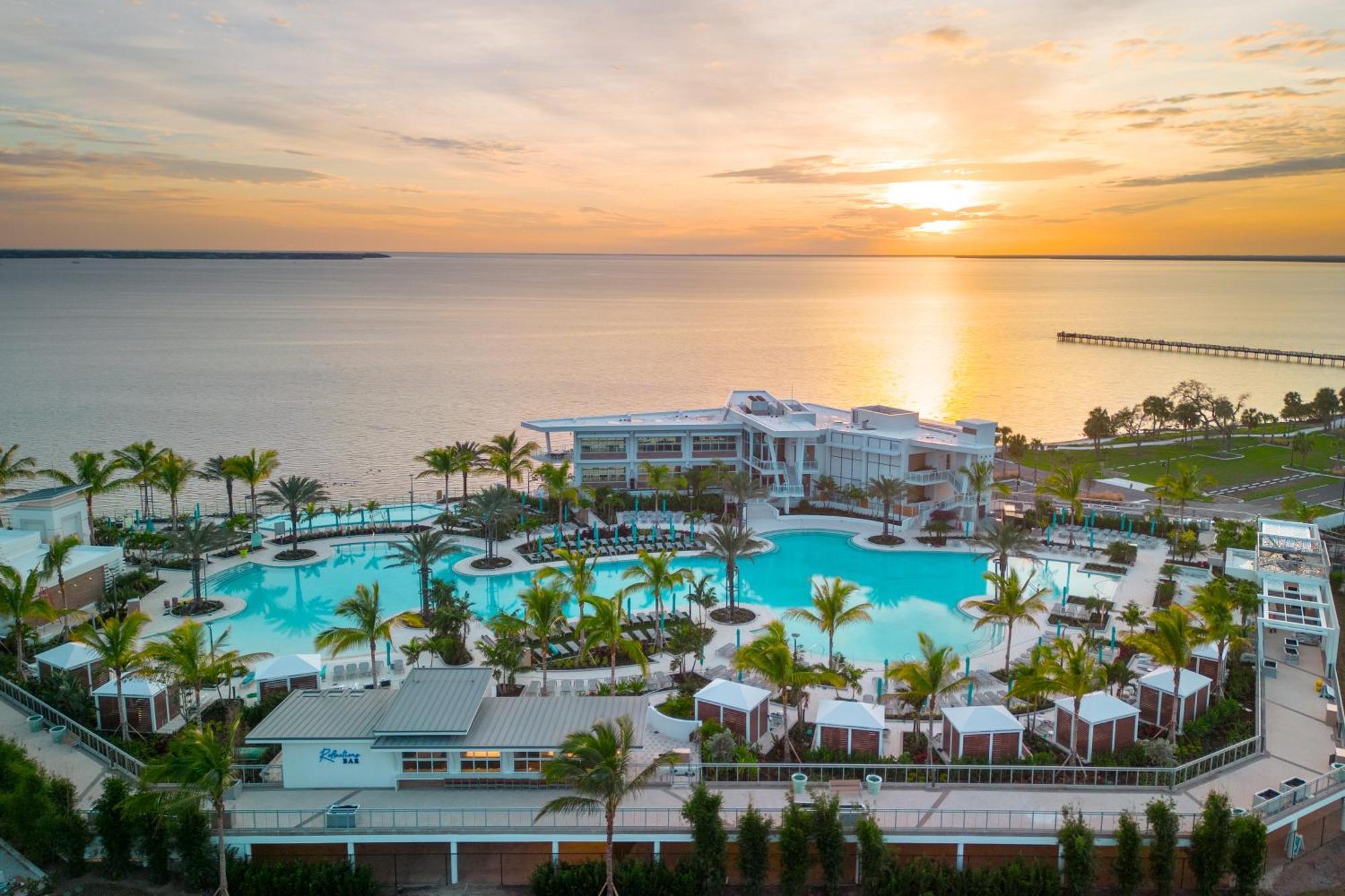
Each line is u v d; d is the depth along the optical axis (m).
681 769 43.00
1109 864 38.59
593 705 44.97
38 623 61.19
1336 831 42.09
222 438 146.88
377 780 41.84
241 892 37.41
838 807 38.06
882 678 54.56
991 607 53.91
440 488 118.75
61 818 38.19
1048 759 44.50
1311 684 53.41
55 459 130.62
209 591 72.75
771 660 43.97
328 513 96.88
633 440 100.44
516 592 73.06
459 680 46.28
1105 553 80.81
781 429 94.19
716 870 36.81
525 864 39.25
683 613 66.38
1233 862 36.50
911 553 82.62
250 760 44.75
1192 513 95.44
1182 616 47.41
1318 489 109.00
